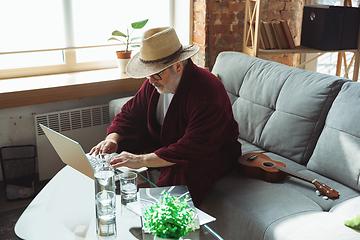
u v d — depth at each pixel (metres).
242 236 1.51
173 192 1.35
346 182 1.64
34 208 1.32
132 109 2.07
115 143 1.88
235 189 1.67
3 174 2.32
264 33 2.65
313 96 1.82
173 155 1.65
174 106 1.79
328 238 1.26
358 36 2.64
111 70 3.00
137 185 1.45
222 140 1.76
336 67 2.95
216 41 2.93
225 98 1.77
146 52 1.63
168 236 1.07
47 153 2.60
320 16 2.59
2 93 2.32
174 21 3.17
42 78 2.71
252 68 2.21
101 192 1.18
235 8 2.90
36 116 2.51
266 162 1.79
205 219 1.22
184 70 1.76
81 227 1.21
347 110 1.68
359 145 1.60
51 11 2.65
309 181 1.64
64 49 2.74
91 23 2.81
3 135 2.52
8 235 1.97
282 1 2.97
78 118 2.70
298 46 2.80
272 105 2.03
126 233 1.17
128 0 2.91
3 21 2.52
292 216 1.43
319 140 1.78
